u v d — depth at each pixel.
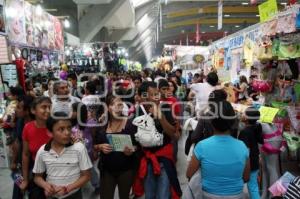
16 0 6.81
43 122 2.81
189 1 21.73
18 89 4.86
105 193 2.99
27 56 7.51
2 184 4.76
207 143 2.21
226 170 2.14
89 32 16.31
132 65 33.97
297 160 4.50
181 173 5.05
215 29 34.62
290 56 3.91
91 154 3.72
